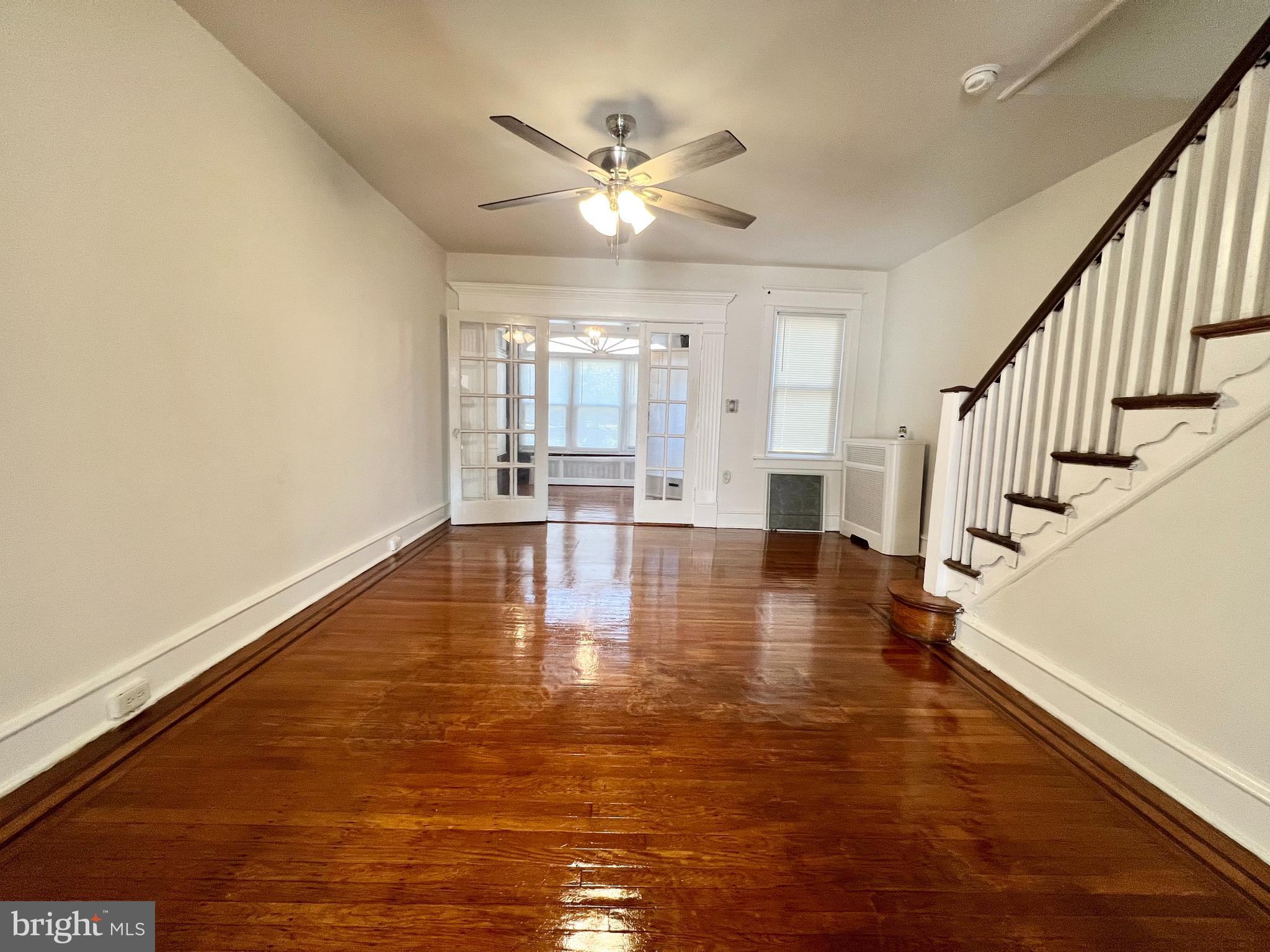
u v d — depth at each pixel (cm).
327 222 275
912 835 133
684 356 508
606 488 775
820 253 435
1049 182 295
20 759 135
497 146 272
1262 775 128
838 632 265
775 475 509
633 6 174
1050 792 150
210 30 189
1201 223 146
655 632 258
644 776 152
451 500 479
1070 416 190
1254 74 132
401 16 181
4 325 130
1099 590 174
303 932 103
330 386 285
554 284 480
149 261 171
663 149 267
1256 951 105
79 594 151
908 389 445
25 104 132
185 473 189
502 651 232
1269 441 125
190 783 142
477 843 126
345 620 262
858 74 207
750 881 118
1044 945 105
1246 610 131
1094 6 170
